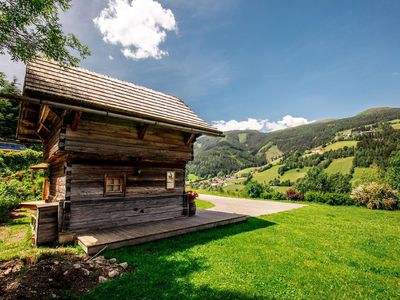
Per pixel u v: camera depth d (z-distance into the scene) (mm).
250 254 6816
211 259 6277
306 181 35969
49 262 5070
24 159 19594
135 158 9188
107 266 5406
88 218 7941
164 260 6012
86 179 8039
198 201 22062
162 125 9039
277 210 16203
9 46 5434
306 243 8195
